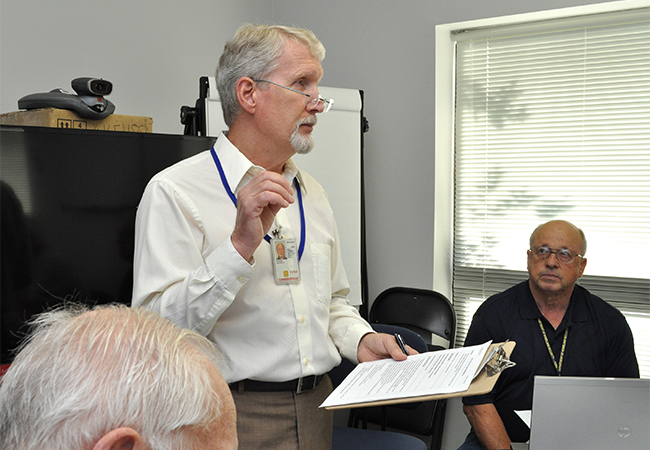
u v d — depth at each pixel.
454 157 3.25
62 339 0.46
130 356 0.45
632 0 2.61
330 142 2.88
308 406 1.39
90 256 1.81
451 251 3.30
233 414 0.52
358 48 3.29
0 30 2.13
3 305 1.63
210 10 3.09
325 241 1.54
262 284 1.33
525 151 3.05
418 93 3.11
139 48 2.69
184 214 1.29
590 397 1.21
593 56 2.85
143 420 0.43
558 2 2.72
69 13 2.37
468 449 2.17
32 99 1.88
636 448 1.21
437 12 3.03
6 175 1.63
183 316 1.20
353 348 1.48
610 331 2.17
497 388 2.19
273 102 1.31
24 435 0.43
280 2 3.54
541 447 1.23
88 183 1.80
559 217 2.98
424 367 1.24
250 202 1.13
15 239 1.65
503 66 3.08
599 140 2.86
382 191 3.26
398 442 2.31
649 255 2.78
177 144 2.02
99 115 1.92
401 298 3.04
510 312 2.23
